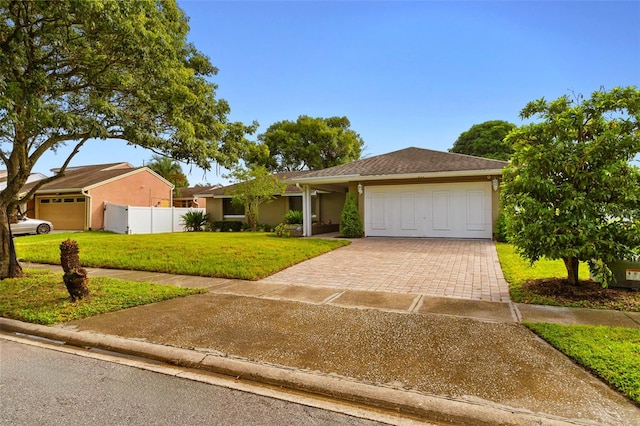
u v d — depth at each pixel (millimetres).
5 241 7688
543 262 8453
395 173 13672
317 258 9883
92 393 3094
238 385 3268
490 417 2600
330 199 21156
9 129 6266
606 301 5301
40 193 23578
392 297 5906
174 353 3871
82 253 10812
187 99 7184
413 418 2719
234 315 5086
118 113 6375
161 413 2750
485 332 4223
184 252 10500
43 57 6652
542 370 3242
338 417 2715
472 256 9781
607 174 5281
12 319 5223
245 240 13594
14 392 3109
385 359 3549
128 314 5262
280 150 35781
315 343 4004
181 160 8000
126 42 6121
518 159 6180
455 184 14023
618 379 2951
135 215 20516
